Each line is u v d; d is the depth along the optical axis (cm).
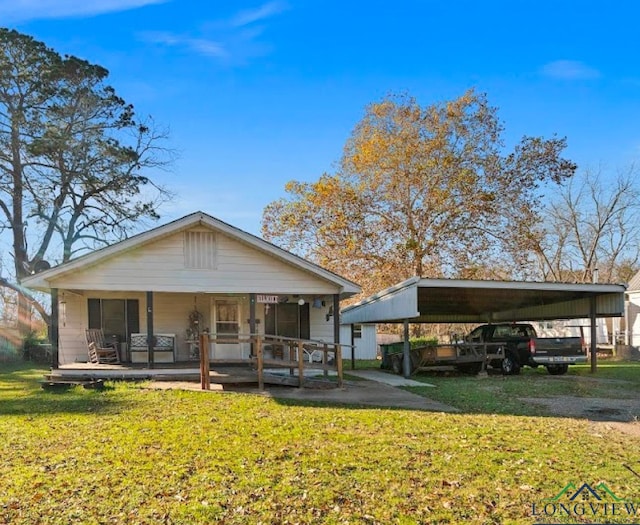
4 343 2473
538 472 613
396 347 1939
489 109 3228
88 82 2841
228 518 488
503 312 2484
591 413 1009
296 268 1566
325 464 640
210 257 1518
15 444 759
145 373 1438
